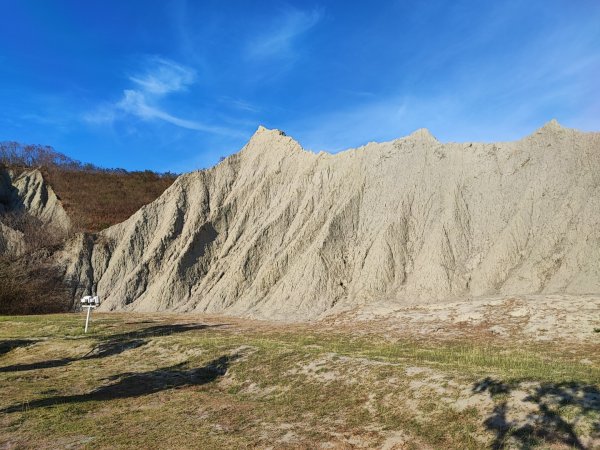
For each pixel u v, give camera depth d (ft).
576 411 33.60
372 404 42.29
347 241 127.24
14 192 219.00
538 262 98.22
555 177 111.65
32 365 69.26
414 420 38.09
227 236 157.69
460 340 72.38
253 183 168.55
